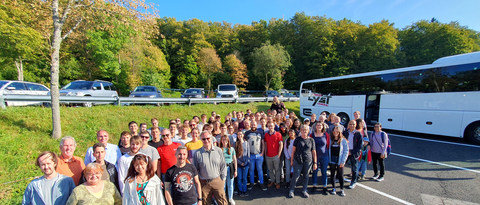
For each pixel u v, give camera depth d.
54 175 2.86
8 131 6.56
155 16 8.27
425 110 9.30
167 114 10.97
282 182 5.81
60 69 27.14
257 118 7.38
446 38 38.34
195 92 17.22
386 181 5.55
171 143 4.46
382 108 10.81
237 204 4.72
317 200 4.75
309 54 43.22
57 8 7.01
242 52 52.62
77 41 24.56
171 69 46.81
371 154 5.72
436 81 9.03
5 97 7.72
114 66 24.72
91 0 7.43
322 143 5.05
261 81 42.22
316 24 46.22
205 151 4.07
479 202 4.41
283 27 52.31
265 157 5.50
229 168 4.68
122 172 3.55
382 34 39.44
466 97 8.24
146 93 12.57
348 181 5.67
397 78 10.31
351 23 45.41
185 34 53.22
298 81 45.81
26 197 2.74
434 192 4.88
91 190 2.72
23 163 5.55
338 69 38.69
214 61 39.59
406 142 9.02
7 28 10.06
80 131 7.74
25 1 7.68
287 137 6.14
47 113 8.16
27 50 10.96
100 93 11.91
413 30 45.50
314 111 14.45
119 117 9.34
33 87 11.06
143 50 29.44
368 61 38.62
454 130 8.51
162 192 3.25
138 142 3.65
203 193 3.97
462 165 6.33
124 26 8.30
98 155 3.32
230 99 15.14
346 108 12.48
